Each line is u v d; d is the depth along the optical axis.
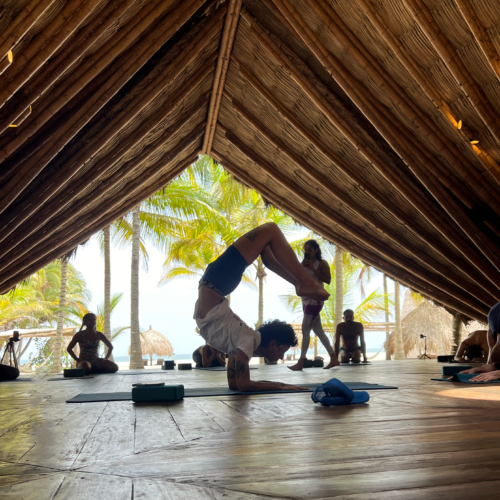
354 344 7.57
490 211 5.39
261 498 0.95
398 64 4.23
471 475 1.07
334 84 4.99
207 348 7.48
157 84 4.93
